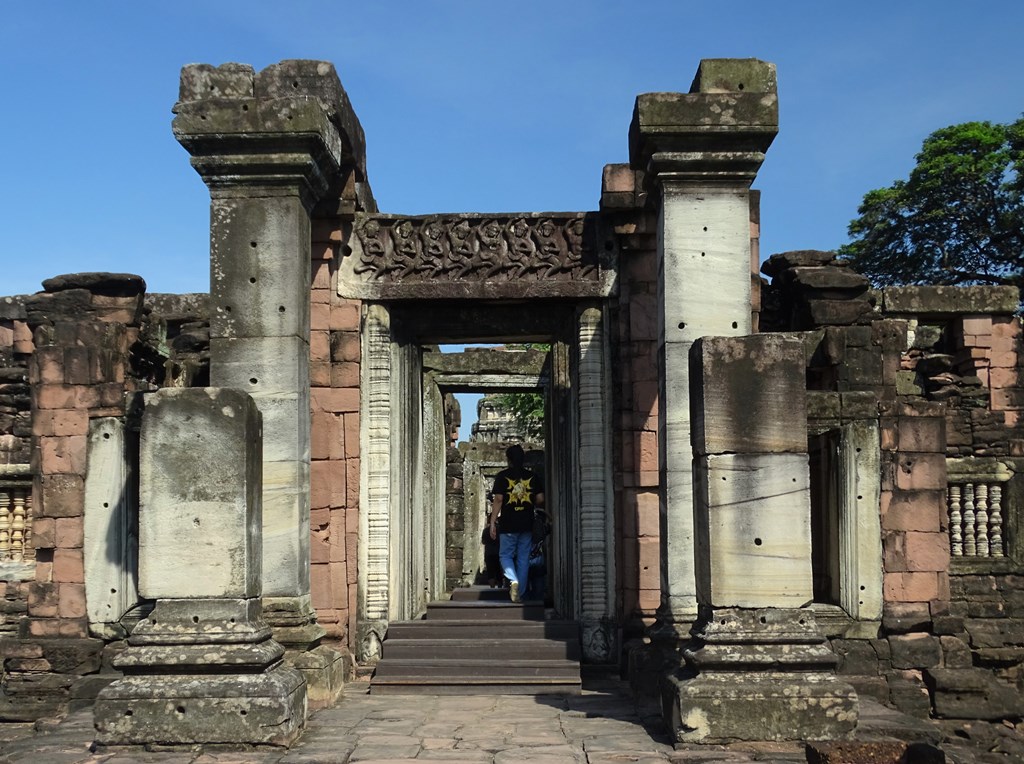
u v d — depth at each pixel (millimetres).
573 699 9531
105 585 11062
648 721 8281
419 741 7547
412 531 11695
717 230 9312
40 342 11492
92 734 7789
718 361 7648
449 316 11703
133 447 11359
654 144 9242
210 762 6906
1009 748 10055
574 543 11250
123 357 11469
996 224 28578
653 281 11062
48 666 10891
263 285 8969
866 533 10703
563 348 12234
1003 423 15344
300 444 9039
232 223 9016
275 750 7176
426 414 15383
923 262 29297
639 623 10641
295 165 8945
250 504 7723
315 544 10625
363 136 11156
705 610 7672
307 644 9070
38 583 11109
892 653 10492
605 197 10805
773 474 7551
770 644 7395
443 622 10781
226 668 7367
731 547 7523
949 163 28625
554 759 6918
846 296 11984
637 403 10898
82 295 11648
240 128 8859
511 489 12891
